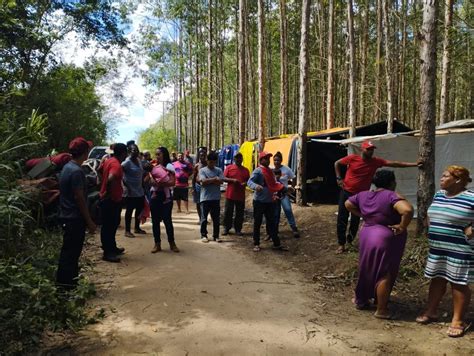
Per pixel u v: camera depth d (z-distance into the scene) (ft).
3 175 20.56
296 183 41.11
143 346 13.35
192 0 86.69
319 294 18.83
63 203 16.26
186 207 43.24
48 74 53.11
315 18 90.84
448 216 14.39
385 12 52.70
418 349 13.39
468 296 14.30
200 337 14.07
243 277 21.07
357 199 16.81
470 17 59.00
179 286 19.16
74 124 64.23
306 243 27.84
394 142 33.27
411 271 19.90
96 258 23.20
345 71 79.61
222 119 89.51
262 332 14.62
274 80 114.01
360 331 14.82
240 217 32.01
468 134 30.48
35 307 12.62
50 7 50.34
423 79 22.08
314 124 98.89
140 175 29.35
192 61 97.50
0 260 15.67
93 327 14.64
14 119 27.07
